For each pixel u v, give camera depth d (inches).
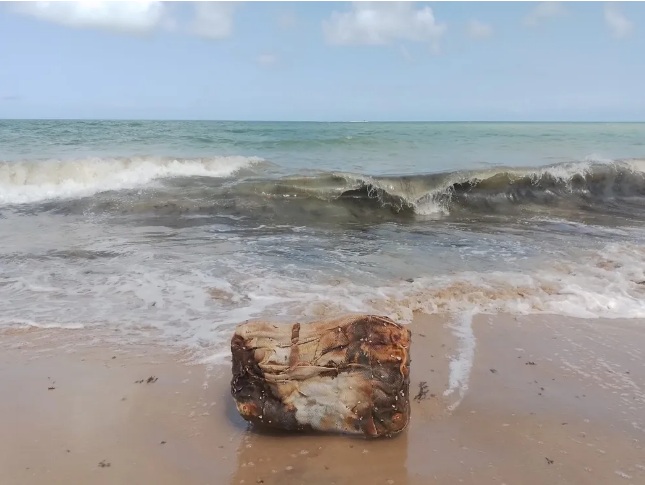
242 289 219.6
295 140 951.6
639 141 1079.6
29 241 301.7
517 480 107.6
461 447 118.1
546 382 147.6
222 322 185.8
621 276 238.2
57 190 451.2
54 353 163.5
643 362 160.7
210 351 164.4
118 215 378.9
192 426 126.0
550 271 245.4
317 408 119.5
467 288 218.7
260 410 120.3
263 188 442.6
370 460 113.3
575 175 490.0
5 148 754.8
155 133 1103.6
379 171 590.9
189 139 950.4
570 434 123.5
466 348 167.8
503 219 396.2
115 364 156.3
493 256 274.8
